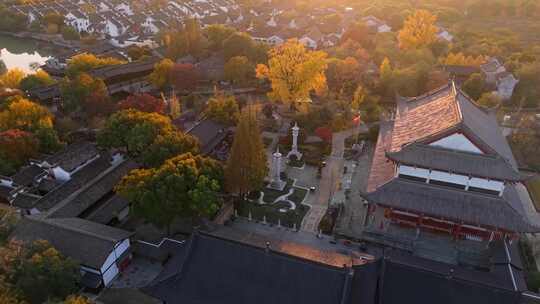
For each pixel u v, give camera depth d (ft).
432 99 312.50
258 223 298.35
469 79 487.61
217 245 209.46
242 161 279.90
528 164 369.30
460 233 276.82
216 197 261.03
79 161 327.67
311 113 430.20
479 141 253.24
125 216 297.33
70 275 219.41
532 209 318.04
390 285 203.31
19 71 500.74
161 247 257.75
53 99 454.81
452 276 199.41
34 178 322.55
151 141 316.81
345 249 277.44
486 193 261.03
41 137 350.64
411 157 262.67
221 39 610.24
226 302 198.90
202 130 376.48
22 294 207.10
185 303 201.36
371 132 401.49
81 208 284.20
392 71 504.84
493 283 223.10
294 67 433.48
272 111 451.12
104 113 422.41
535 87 507.71
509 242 267.39
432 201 264.11
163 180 253.44
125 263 256.73
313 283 194.49
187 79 489.67
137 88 518.37
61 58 601.62
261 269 201.57
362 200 325.21
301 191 334.03
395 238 278.87
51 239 242.99
